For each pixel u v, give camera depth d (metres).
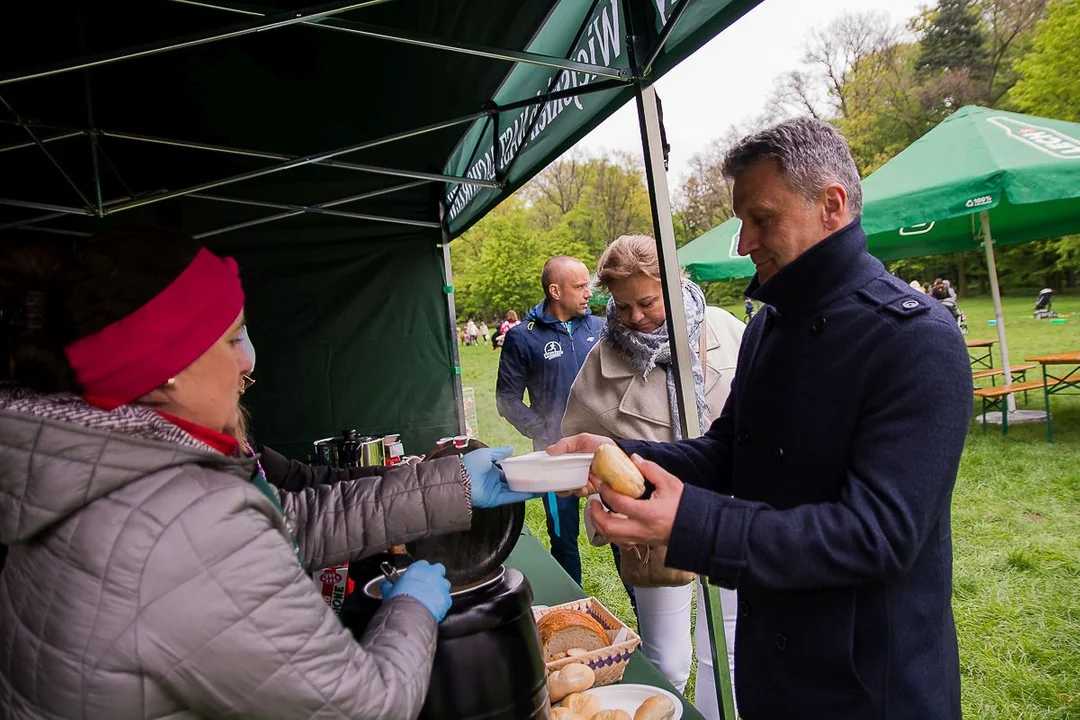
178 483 0.67
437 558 1.07
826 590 0.96
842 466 0.95
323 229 3.97
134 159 2.99
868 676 0.95
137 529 0.64
